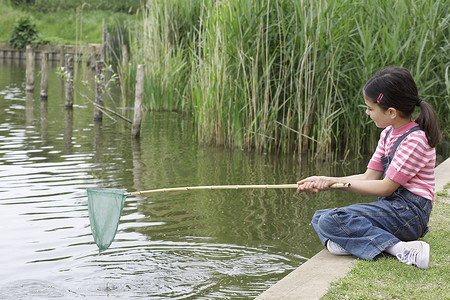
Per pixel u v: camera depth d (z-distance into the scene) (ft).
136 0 100.27
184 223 18.95
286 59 30.22
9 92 54.70
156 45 45.88
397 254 11.80
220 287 13.91
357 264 11.69
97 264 15.33
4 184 23.38
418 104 12.16
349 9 29.96
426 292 10.33
